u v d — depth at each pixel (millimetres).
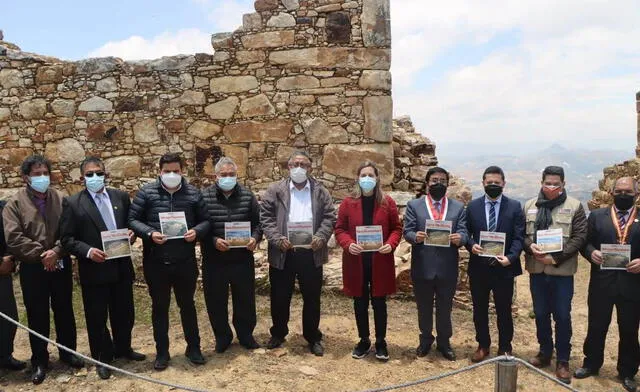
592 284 4590
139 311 6203
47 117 7570
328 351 5090
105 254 4242
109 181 7512
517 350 5297
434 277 4809
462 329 5840
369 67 7125
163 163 4469
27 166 4250
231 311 6160
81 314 6051
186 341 4750
